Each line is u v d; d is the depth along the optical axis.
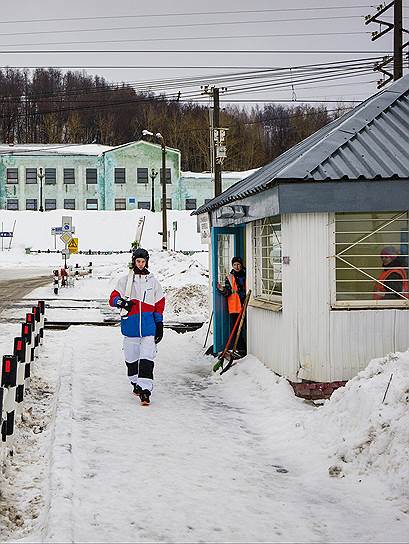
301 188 8.11
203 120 101.56
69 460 5.92
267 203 8.74
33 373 10.38
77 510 4.98
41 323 12.57
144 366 8.29
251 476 5.88
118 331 14.84
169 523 4.86
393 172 8.11
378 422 5.90
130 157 70.44
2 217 63.97
